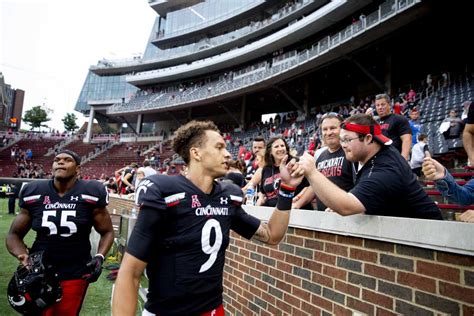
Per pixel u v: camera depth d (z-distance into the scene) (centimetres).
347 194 204
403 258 201
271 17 3631
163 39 4738
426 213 209
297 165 209
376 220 216
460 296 168
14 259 677
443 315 175
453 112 865
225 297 437
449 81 1655
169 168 1598
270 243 213
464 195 222
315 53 2430
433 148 947
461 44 2122
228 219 183
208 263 168
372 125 221
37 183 300
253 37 3688
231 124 3997
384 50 2305
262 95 3400
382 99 441
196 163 182
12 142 4381
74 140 4572
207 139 181
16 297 261
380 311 212
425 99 1532
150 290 168
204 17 4384
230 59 3544
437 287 179
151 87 4609
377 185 204
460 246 166
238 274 409
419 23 1931
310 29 2761
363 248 231
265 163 426
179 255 163
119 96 5147
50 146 4406
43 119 6950
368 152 222
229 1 4134
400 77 2464
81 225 294
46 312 272
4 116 6894
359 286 230
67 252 290
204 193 176
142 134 4231
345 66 2586
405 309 195
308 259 287
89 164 3828
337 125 338
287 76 2781
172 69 4141
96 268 291
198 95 3684
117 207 1233
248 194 530
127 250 162
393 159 214
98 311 445
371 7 2414
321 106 3045
